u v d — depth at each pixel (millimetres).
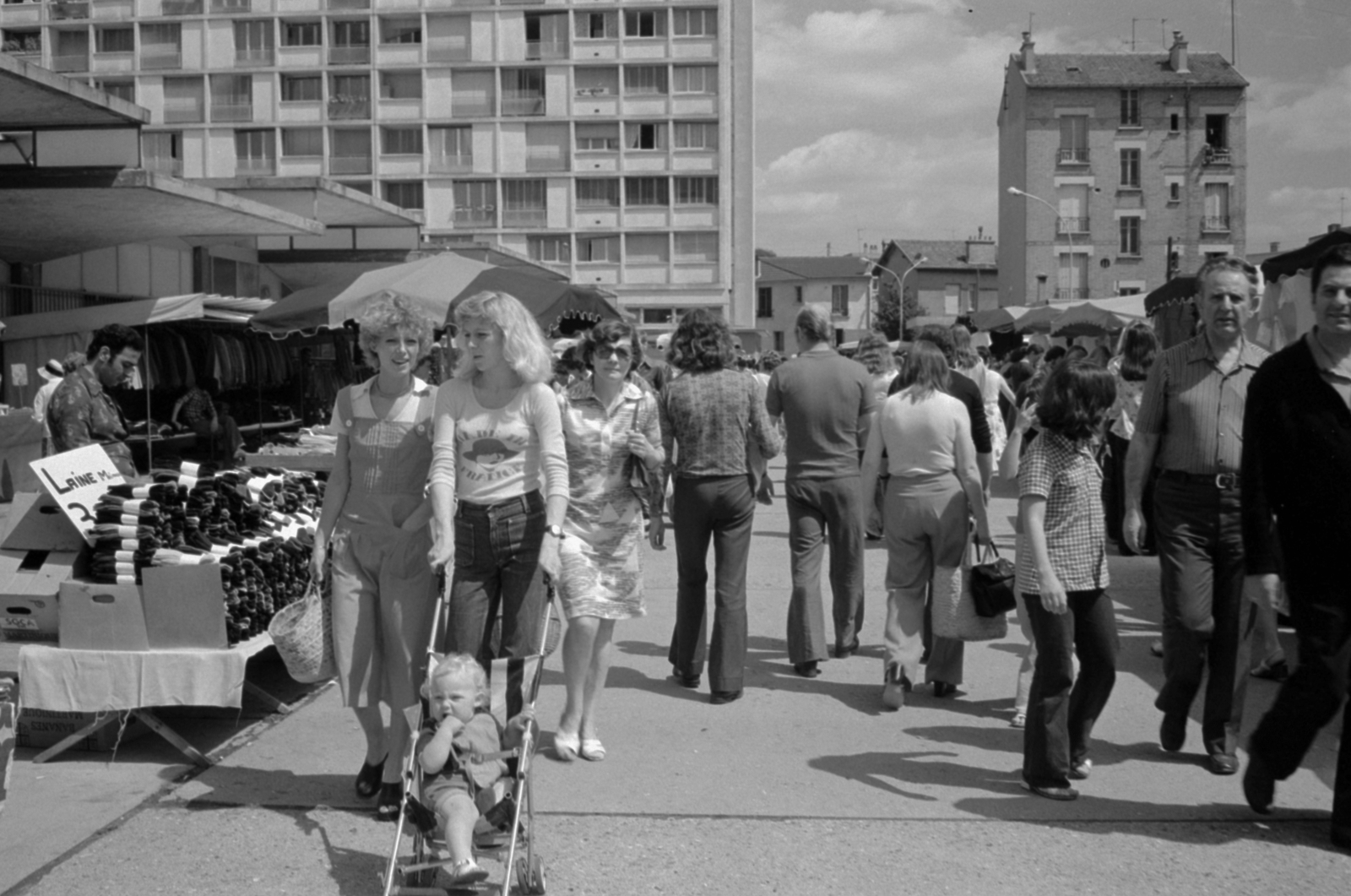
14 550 5809
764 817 4859
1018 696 6137
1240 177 55875
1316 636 4625
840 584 7445
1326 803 5059
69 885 4219
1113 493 11453
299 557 6598
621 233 65375
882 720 6270
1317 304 4570
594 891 4180
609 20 64250
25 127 15703
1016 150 58406
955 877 4305
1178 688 5453
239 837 4648
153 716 5535
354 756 5645
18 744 5754
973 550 6633
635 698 6672
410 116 64688
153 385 15578
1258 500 4746
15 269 19984
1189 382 5344
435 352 10906
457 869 3781
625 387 5793
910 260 95188
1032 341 26266
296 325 11031
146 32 64375
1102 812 4934
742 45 66812
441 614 4582
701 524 6566
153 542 5609
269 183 24234
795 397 7191
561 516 4820
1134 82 55812
